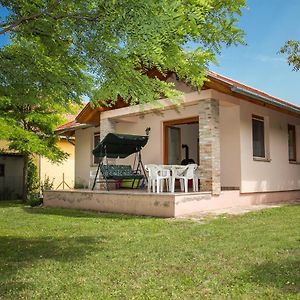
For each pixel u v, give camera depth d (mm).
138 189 13461
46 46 4578
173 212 9266
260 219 8305
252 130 12445
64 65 4633
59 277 4250
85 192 11820
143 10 3480
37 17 4230
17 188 19844
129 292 3674
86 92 4875
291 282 3814
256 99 11164
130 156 14531
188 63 4914
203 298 3461
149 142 13953
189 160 13891
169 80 11102
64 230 7676
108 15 3705
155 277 4156
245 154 11906
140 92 4898
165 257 5062
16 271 4531
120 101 13617
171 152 13852
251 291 3596
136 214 10133
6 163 19562
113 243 6184
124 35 3842
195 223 8078
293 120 14734
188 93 10945
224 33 5105
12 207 13531
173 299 3459
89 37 4129
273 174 13133
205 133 10602
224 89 10188
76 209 11938
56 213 10898
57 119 15695
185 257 5031
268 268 4344
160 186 11617
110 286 3885
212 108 10547
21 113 15273
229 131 11977
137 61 4781
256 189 12219
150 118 13969
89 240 6496
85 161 17578
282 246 5465
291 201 13539
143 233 7051
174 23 3693
